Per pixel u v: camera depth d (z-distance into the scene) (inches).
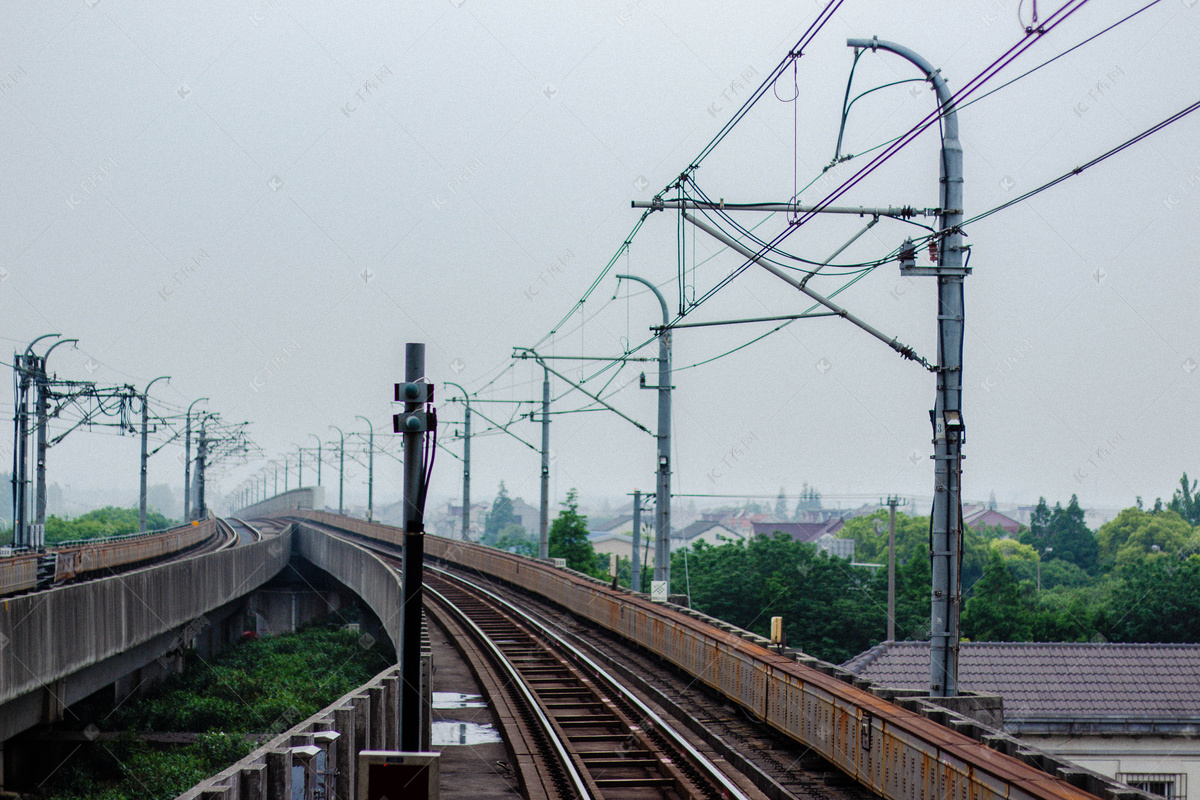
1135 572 2172.7
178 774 892.0
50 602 745.6
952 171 485.4
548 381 1438.2
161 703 1171.9
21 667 690.8
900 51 487.5
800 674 498.3
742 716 594.9
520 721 597.9
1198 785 778.8
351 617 2274.9
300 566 2434.8
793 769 479.8
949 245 487.5
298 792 346.0
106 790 871.1
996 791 312.8
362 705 448.5
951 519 479.2
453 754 547.2
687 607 845.2
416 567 346.9
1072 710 806.5
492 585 1566.2
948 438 482.9
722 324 631.8
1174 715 800.3
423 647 540.7
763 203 539.5
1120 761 781.3
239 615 1915.6
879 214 522.6
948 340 485.4
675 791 470.3
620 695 668.7
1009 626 1631.4
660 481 911.7
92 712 1084.5
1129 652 901.2
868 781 414.0
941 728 377.1
